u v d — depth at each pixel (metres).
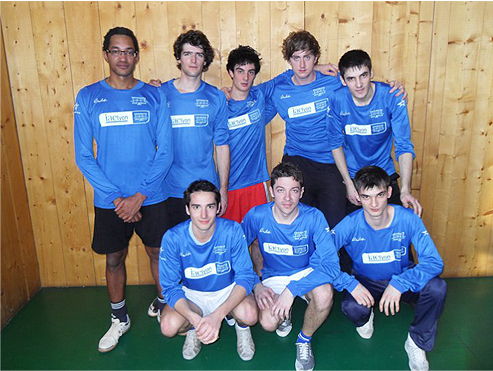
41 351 2.62
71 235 3.34
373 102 2.62
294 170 2.22
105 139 2.43
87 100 2.42
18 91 3.07
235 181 2.95
